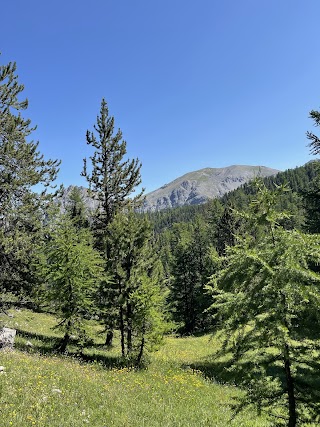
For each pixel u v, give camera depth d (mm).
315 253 5996
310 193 16531
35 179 18812
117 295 19391
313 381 6223
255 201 7117
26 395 9227
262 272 6383
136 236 19953
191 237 61000
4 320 24484
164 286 21391
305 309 5938
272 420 6840
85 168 26766
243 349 6512
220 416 11133
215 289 7309
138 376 15430
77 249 18219
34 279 18281
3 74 18719
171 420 10141
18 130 19469
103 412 9523
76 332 17844
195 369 19531
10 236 17375
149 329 18109
